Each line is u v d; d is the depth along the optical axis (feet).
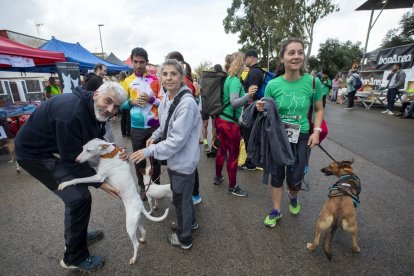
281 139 7.72
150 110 9.87
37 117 5.78
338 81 50.03
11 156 16.90
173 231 8.66
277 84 7.93
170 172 7.02
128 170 6.97
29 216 9.91
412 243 7.72
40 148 6.07
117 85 5.87
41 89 48.19
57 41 29.91
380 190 11.23
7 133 17.40
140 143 10.21
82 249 6.80
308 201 10.48
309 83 7.68
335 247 7.64
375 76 40.88
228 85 9.97
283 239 8.13
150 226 8.96
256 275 6.72
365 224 8.71
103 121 6.19
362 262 7.02
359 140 19.69
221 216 9.55
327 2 68.28
